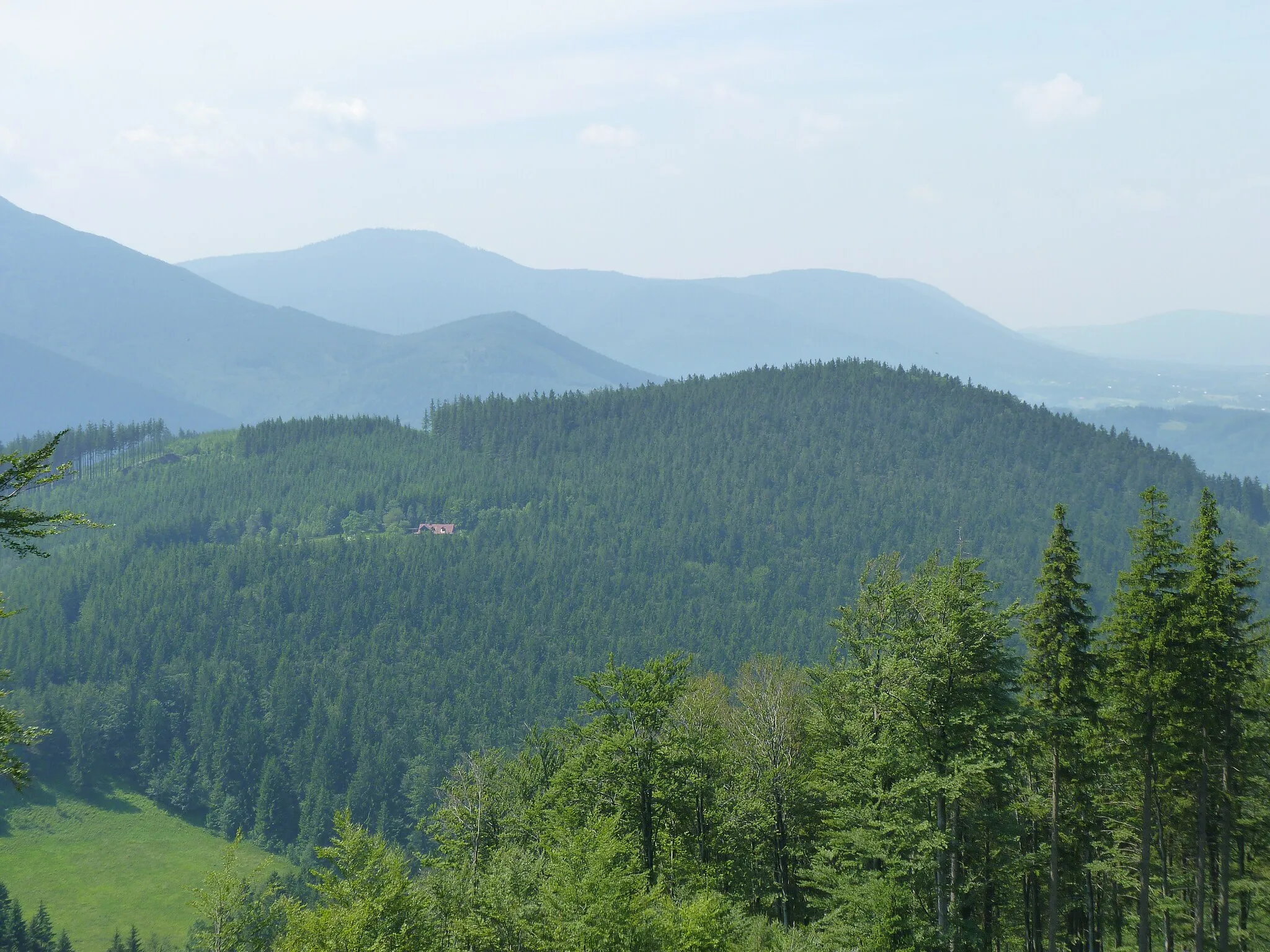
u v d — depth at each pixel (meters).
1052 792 39.50
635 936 28.98
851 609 45.16
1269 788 42.97
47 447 22.92
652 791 41.12
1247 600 36.34
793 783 45.28
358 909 31.17
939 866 34.75
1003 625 34.38
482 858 44.00
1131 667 35.91
